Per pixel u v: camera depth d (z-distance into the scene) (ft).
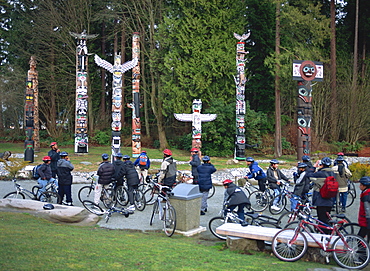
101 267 15.62
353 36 127.85
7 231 21.66
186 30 91.45
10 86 104.27
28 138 63.87
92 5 114.83
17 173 50.19
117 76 64.13
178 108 91.15
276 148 88.28
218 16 92.84
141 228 27.94
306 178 29.60
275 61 85.71
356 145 104.17
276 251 20.52
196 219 27.27
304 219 20.53
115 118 64.18
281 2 83.56
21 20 114.42
